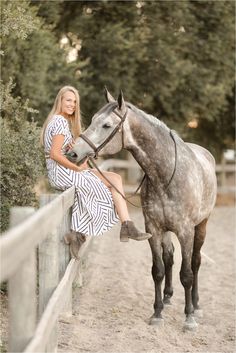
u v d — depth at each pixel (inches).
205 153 335.3
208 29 753.0
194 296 324.8
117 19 717.9
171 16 717.9
